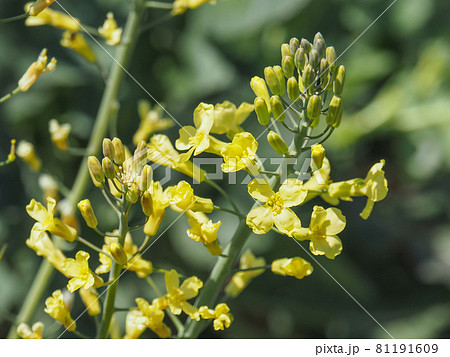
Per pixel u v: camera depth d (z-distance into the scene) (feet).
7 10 1.93
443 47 2.45
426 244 2.36
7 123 1.93
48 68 1.36
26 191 1.91
